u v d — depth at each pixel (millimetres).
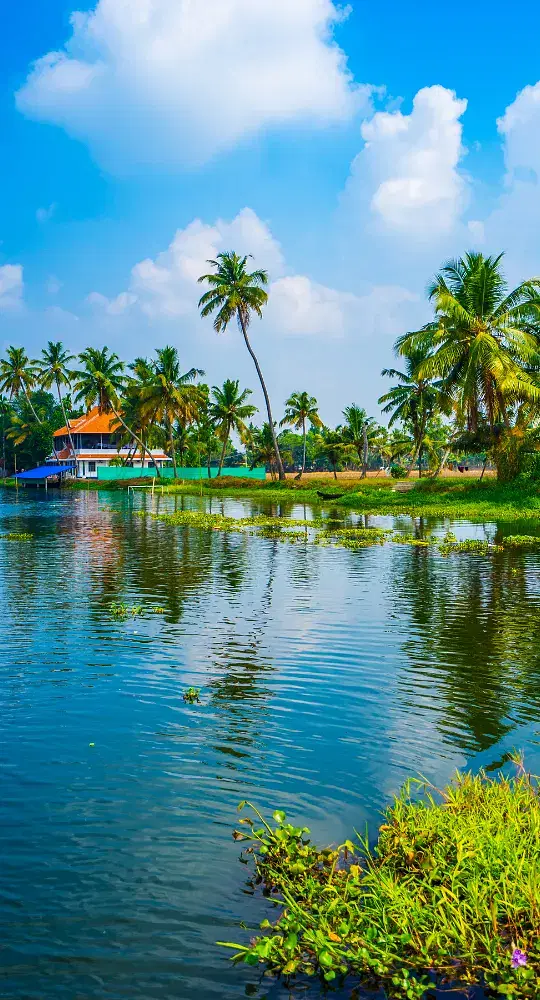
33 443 106500
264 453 88938
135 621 13000
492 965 3959
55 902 4762
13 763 6848
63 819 5773
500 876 4465
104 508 48531
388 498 48688
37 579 17953
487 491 42719
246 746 7234
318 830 5586
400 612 13672
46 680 9492
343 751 7090
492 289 37750
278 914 4656
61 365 85125
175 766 6766
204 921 4590
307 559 21703
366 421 81375
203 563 20922
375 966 4047
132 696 8820
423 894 4527
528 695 8758
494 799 5473
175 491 71562
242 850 5359
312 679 9469
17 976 4121
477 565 20078
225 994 4004
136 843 5434
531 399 37250
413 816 5348
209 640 11562
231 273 59125
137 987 4055
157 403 71062
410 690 8992
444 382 40125
